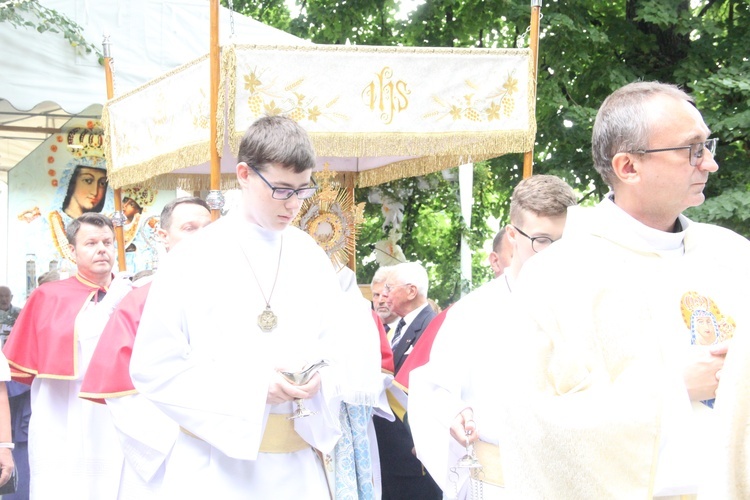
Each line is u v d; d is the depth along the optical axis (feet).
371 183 20.07
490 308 11.10
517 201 10.93
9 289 25.91
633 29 34.01
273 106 13.89
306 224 16.01
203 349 9.97
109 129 19.20
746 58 32.27
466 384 11.13
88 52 26.23
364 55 14.38
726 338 7.70
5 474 15.02
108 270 17.43
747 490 6.44
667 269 7.83
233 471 9.68
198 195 21.83
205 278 10.14
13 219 28.58
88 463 16.33
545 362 7.44
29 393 20.54
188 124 15.07
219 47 13.69
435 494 17.69
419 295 17.87
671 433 7.13
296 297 10.52
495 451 10.22
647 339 7.32
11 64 25.53
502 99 15.11
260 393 9.50
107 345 13.15
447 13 38.24
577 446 7.00
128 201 29.27
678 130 7.63
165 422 12.17
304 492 10.04
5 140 28.58
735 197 29.09
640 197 7.86
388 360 16.26
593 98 34.83
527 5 33.99
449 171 26.76
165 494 9.86
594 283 7.52
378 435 17.71
